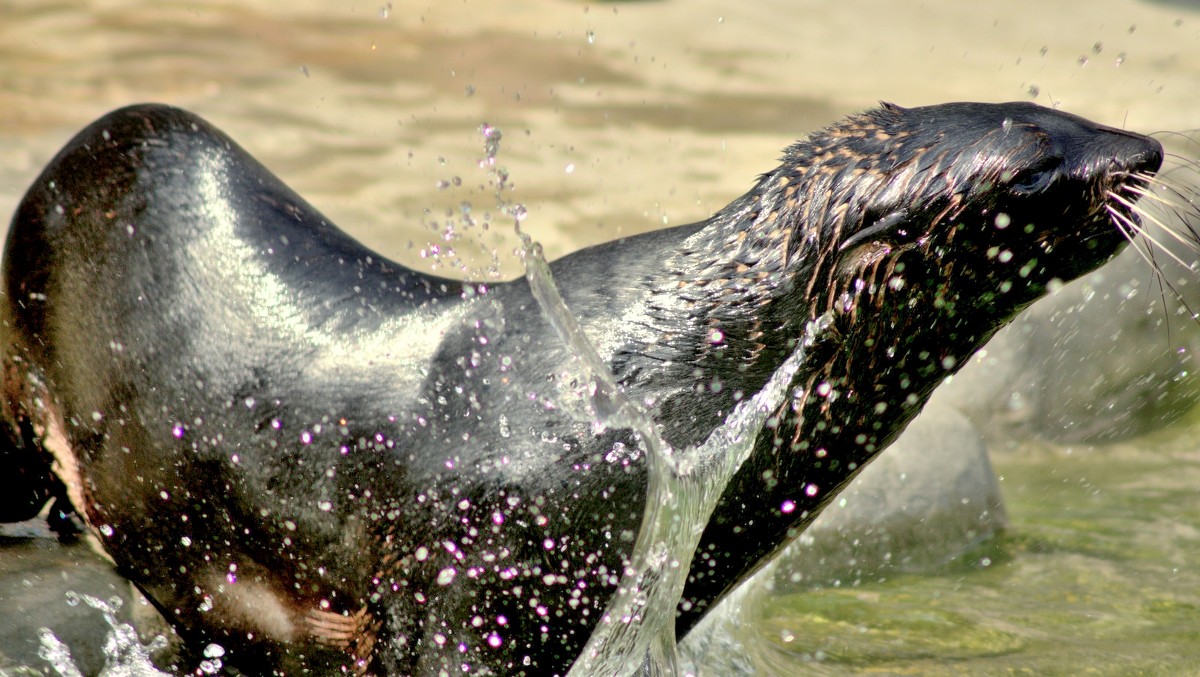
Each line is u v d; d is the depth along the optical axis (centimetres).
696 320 1667
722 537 1716
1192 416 3509
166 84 5388
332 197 4209
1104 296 3581
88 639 1831
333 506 1714
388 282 1809
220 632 1872
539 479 1614
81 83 5259
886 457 2748
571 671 1622
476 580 1648
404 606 1694
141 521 1862
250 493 1755
